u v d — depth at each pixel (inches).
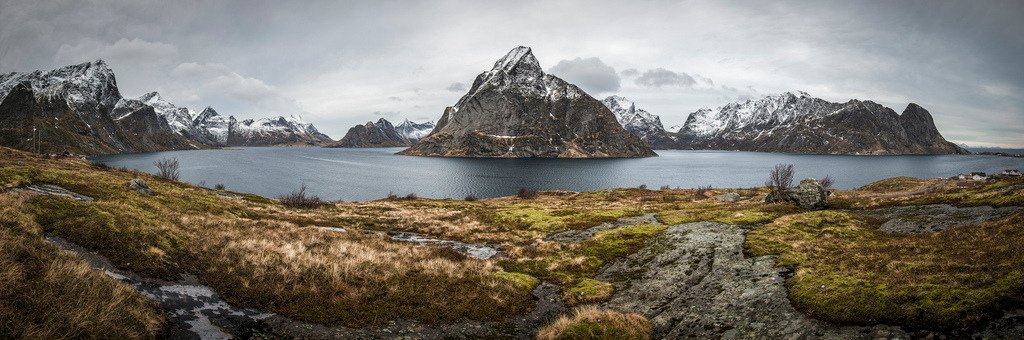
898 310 571.2
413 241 1524.4
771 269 914.7
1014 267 604.1
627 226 1668.3
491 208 2753.4
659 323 731.4
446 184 6924.2
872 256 891.4
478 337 691.4
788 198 2129.7
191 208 1529.3
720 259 1068.5
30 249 604.1
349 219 2016.5
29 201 823.1
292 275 801.6
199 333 581.6
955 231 1041.5
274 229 1290.6
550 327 687.7
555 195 4136.3
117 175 2667.3
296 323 656.4
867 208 1941.4
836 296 653.9
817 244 1131.3
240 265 810.2
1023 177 2278.5
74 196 1168.2
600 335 644.7
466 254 1288.1
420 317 730.2
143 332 529.3
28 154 4173.2
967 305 528.7
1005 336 463.5
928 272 692.7
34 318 481.7
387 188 6274.6
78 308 516.4
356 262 934.4
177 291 681.0
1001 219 1079.6
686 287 904.3
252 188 5925.2
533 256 1288.1
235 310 665.6
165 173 3821.4
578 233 1675.7
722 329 666.2
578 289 945.5
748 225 1542.8
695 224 1608.0
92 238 758.5
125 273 685.9
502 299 845.8
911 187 3937.0
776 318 658.8
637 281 1005.8
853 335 558.9
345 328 662.5
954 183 3462.1
